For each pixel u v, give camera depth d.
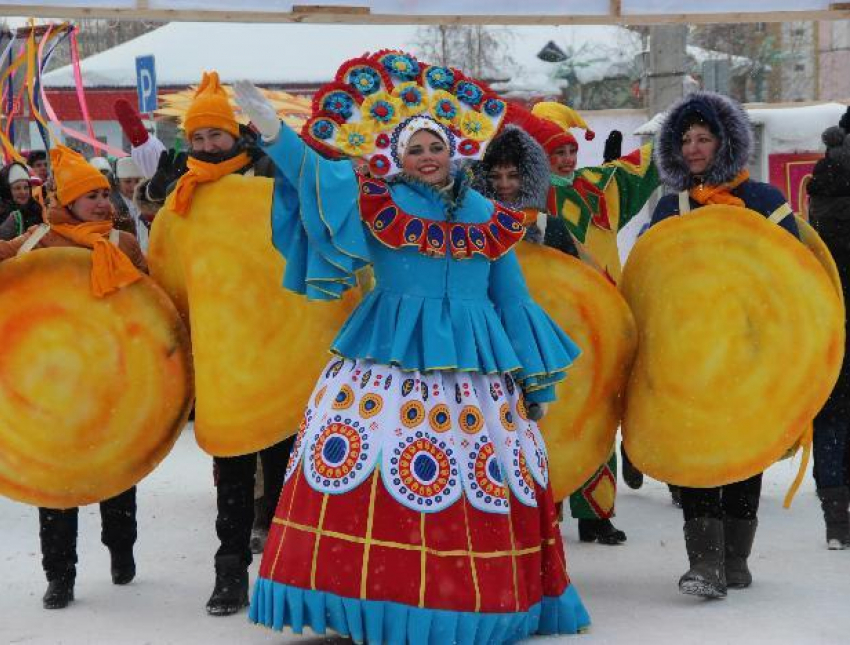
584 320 5.80
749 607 5.59
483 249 5.04
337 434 4.88
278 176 4.95
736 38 40.56
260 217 5.84
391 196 5.00
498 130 5.73
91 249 5.87
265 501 6.92
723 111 5.90
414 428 4.82
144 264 6.10
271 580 4.88
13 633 5.39
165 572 6.48
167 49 24.94
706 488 5.66
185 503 8.31
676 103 6.01
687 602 5.70
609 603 5.70
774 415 5.57
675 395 5.67
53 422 5.69
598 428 5.82
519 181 5.76
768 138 15.23
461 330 4.98
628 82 30.64
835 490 6.75
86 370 5.73
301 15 6.68
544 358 5.16
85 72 23.89
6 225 8.32
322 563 4.75
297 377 5.76
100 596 6.00
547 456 5.55
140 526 7.61
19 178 9.28
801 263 5.61
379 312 5.00
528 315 5.21
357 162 5.23
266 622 4.89
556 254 5.82
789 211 5.89
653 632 5.19
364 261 4.94
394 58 5.24
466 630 4.69
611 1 7.07
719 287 5.68
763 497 8.29
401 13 6.82
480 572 4.75
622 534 7.00
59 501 5.71
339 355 5.01
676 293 5.74
